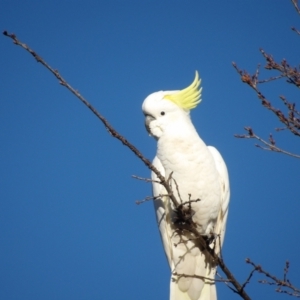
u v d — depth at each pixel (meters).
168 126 11.66
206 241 10.91
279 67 8.36
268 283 8.88
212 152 12.10
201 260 11.56
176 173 11.29
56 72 8.20
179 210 10.16
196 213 11.40
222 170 11.86
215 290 11.54
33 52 8.06
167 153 11.37
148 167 9.17
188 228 11.09
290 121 8.20
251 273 8.99
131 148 8.86
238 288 9.37
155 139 11.97
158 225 11.72
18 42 8.02
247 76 8.35
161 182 9.44
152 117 11.81
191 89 12.02
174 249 11.60
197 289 11.52
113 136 8.77
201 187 11.24
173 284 11.59
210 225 11.60
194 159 11.25
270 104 8.28
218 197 11.46
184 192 11.28
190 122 11.87
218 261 9.71
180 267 11.58
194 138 11.41
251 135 8.52
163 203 11.51
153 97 11.87
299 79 8.27
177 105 11.87
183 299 11.59
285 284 8.77
